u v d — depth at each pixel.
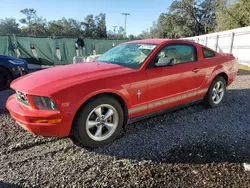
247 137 3.17
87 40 14.36
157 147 2.90
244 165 2.46
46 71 3.24
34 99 2.59
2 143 2.99
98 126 2.90
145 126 3.56
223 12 25.53
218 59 4.45
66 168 2.44
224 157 2.63
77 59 8.12
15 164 2.51
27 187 2.12
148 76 3.21
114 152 2.79
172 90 3.57
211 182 2.18
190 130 3.42
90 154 2.74
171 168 2.42
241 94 5.50
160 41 3.73
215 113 4.17
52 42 12.89
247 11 20.48
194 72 3.88
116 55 3.85
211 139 3.11
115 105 2.97
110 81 2.85
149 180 2.22
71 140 3.09
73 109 2.58
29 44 12.21
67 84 2.64
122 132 3.35
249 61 10.40
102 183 2.18
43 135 2.63
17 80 3.21
